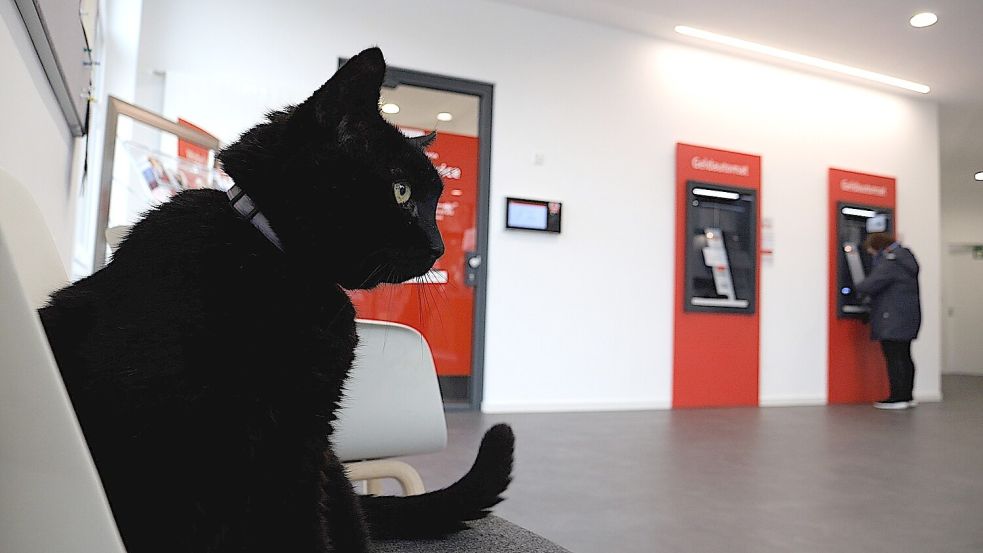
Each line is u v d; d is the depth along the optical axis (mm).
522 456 3584
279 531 722
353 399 1161
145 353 643
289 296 748
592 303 5695
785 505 2758
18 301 473
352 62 818
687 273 5957
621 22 5746
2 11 915
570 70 5699
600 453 3727
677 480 3137
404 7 5188
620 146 5855
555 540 2232
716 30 5812
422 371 1268
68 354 653
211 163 2918
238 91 4605
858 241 6953
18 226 728
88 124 2137
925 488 3096
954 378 10727
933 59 6289
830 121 6805
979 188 11266
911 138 7262
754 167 6293
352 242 819
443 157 5352
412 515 1249
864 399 6750
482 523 1419
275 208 776
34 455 489
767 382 6340
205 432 646
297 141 799
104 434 625
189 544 645
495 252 5414
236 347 682
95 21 2910
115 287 700
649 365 5863
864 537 2363
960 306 12062
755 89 6445
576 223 5668
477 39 5402
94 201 3014
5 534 491
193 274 696
